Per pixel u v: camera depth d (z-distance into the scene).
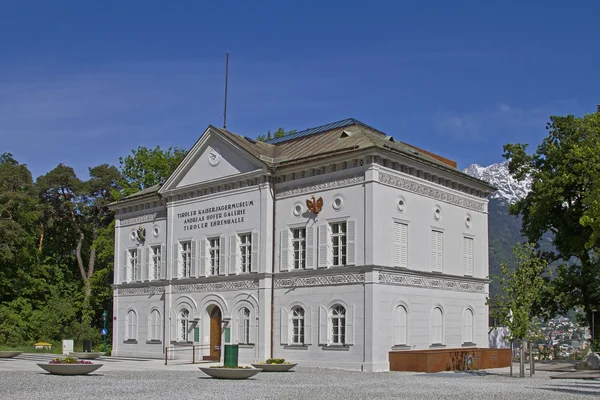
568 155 43.12
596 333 46.22
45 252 78.94
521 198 50.66
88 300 73.62
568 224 46.78
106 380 27.83
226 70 48.66
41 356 50.53
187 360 44.56
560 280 46.34
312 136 46.00
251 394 22.44
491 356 39.12
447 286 40.81
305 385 26.30
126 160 71.75
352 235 36.88
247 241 42.22
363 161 36.91
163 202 48.66
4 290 69.94
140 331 49.66
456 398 21.70
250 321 40.81
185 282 45.78
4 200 66.88
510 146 49.69
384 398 21.50
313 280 38.28
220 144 44.44
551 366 40.75
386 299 36.19
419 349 37.94
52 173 77.81
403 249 37.88
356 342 35.75
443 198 41.56
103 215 79.12
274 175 41.00
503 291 32.78
